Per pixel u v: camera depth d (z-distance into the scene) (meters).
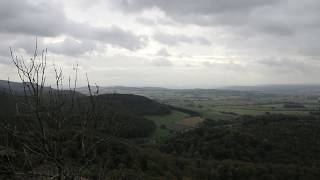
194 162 44.12
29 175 3.41
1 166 3.34
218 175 41.59
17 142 3.54
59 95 4.00
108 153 4.06
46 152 3.58
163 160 36.94
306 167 42.41
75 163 3.68
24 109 3.69
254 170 42.34
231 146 52.97
